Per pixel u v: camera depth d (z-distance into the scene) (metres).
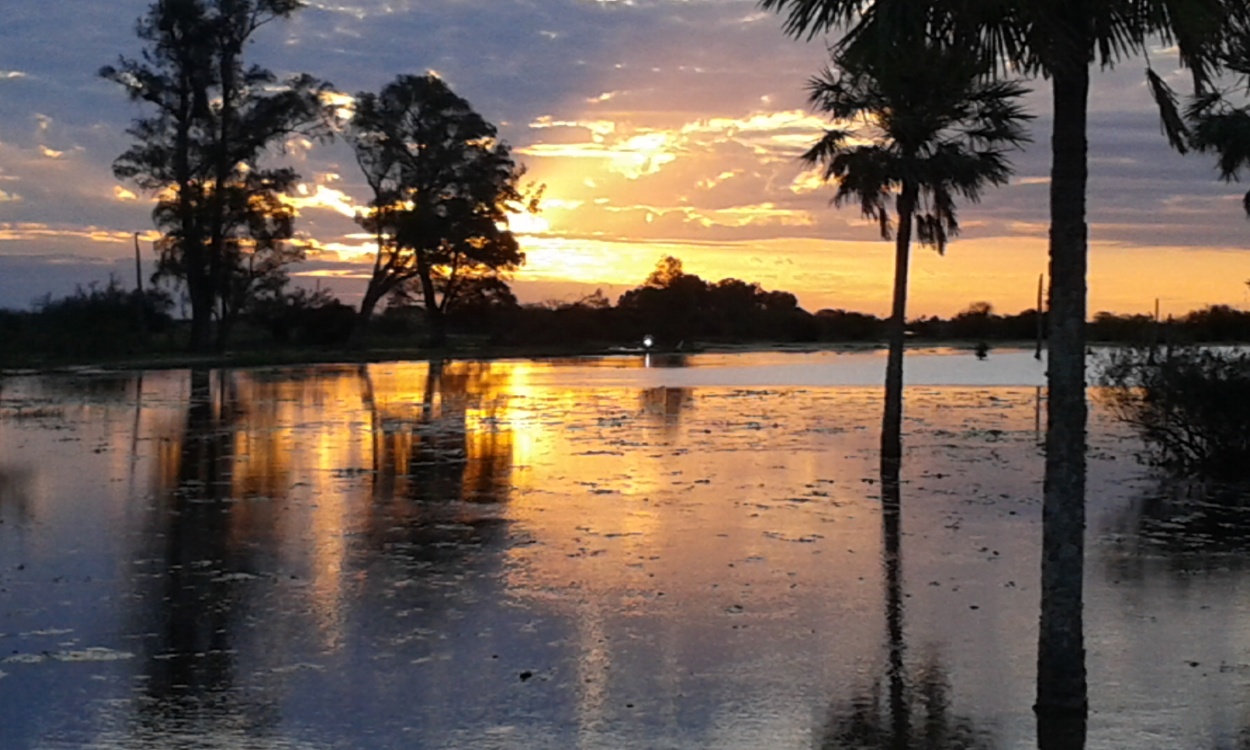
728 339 105.25
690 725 8.34
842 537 14.79
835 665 9.66
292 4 62.19
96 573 12.83
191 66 61.50
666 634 10.53
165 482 19.62
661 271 102.00
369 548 14.14
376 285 75.56
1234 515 16.36
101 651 10.02
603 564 13.26
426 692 9.00
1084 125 8.19
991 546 14.24
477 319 86.31
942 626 10.76
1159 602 11.60
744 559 13.50
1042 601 8.68
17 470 21.09
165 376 51.91
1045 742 7.99
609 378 51.66
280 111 62.75
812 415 32.66
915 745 7.96
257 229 64.44
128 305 72.56
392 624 10.84
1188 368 20.59
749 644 10.23
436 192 75.50
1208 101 15.24
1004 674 9.41
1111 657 9.86
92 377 50.75
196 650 10.05
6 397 39.16
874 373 56.19
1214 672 9.45
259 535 14.95
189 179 62.88
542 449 24.44
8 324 64.31
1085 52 8.03
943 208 22.36
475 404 36.78
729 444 25.39
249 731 8.20
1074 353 8.40
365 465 21.84
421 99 73.31
